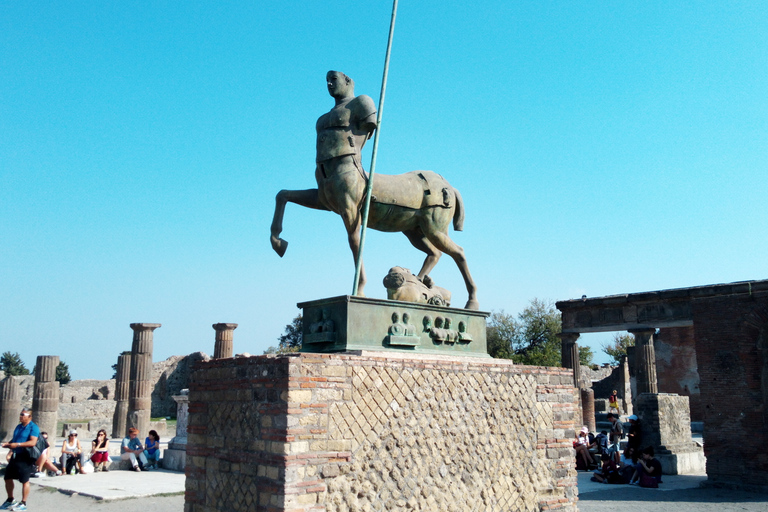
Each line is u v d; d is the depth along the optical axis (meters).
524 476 8.98
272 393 6.79
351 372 7.17
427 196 9.38
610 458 17.84
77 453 17.39
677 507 13.57
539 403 9.45
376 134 8.73
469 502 8.13
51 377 27.33
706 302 17.12
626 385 43.72
